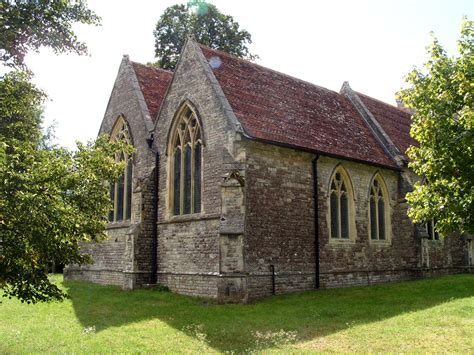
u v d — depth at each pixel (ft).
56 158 40.29
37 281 38.01
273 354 34.50
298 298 61.11
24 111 50.62
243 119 65.26
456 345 35.86
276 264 64.54
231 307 55.11
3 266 36.24
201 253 64.69
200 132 67.72
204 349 36.86
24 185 33.86
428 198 38.70
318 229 71.31
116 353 35.81
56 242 35.91
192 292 65.05
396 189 88.63
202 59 70.08
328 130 80.53
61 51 43.45
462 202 35.60
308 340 39.09
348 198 78.54
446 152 37.40
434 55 40.45
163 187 73.56
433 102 39.19
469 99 35.60
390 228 85.40
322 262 71.10
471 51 38.14
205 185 65.62
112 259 81.76
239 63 78.23
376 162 82.23
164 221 71.97
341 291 67.67
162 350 36.76
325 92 94.48
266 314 50.52
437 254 93.50
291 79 87.61
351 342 37.96
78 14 43.34
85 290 72.43
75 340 40.22
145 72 90.58
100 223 43.75
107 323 47.21
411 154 41.45
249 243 61.57
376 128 94.22
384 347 36.01
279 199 66.28
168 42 127.54
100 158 45.52
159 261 72.02
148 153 76.74
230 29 129.49
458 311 48.34
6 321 49.03
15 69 45.50
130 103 85.15
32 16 42.01
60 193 39.86
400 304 55.57
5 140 40.47
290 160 68.85
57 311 54.70
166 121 74.84
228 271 58.29
